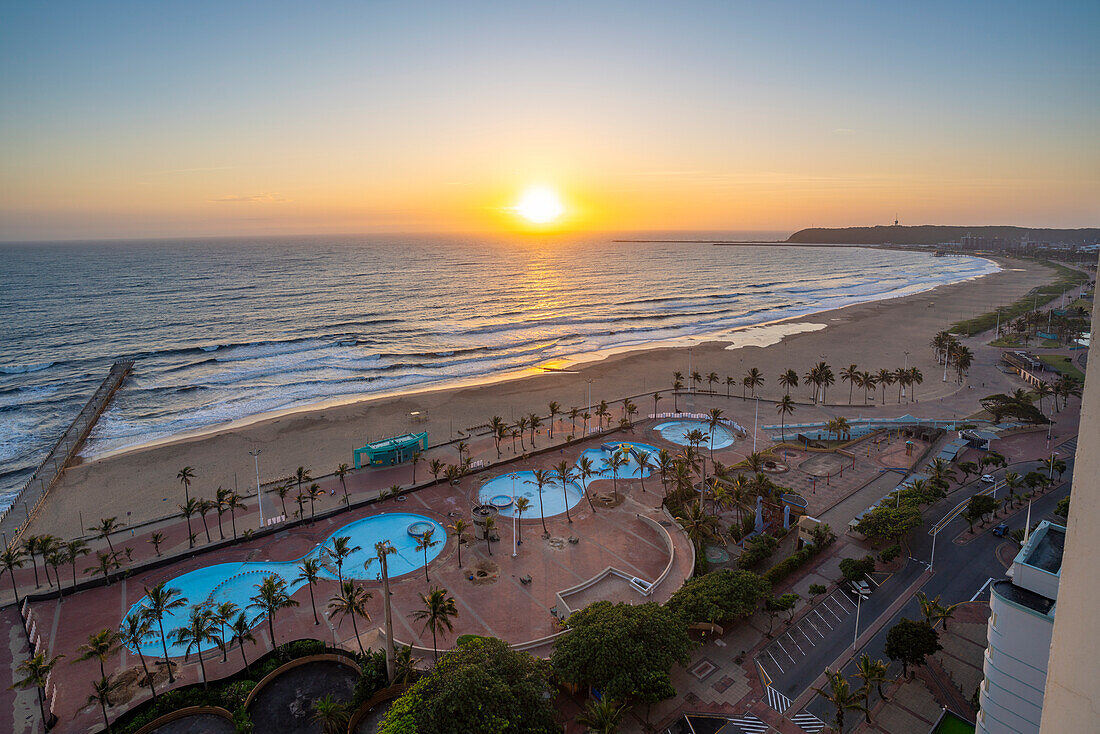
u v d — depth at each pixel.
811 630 60.62
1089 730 10.90
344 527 83.25
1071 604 11.22
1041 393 126.50
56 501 93.31
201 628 54.09
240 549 78.12
